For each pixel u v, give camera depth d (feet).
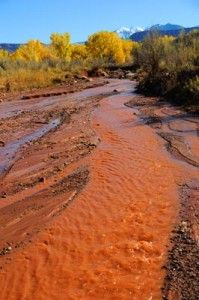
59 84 103.50
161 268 16.35
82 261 17.28
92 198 23.81
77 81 110.42
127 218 20.93
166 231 19.31
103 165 29.89
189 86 54.60
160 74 70.85
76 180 27.22
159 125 42.01
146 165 29.12
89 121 47.83
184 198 22.95
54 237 19.44
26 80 99.35
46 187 26.76
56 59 153.28
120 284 15.53
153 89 69.87
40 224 21.02
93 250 18.06
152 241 18.48
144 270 16.31
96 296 14.96
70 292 15.30
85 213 21.84
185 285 15.11
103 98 69.82
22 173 30.22
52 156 33.81
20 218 22.21
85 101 67.92
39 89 93.09
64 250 18.25
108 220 20.84
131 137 37.96
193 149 32.22
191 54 65.05
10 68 116.06
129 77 123.85
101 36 210.59
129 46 250.57
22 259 17.79
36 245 18.84
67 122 48.98
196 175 26.40
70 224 20.67
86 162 31.07
